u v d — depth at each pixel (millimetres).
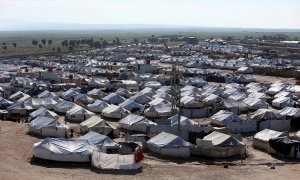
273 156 62750
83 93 113625
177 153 60625
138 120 76625
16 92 112688
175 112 84312
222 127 75125
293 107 98375
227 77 158250
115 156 54750
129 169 52156
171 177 49750
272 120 80375
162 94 107125
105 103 94312
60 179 46594
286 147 61938
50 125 70750
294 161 60344
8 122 82438
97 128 70938
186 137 69375
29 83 128125
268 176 51969
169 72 165375
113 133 71500
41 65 199750
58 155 54844
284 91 119438
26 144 64312
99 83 135125
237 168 55438
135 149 58969
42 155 55594
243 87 130875
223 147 60719
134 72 165250
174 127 70938
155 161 57844
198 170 53594
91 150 56625
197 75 163875
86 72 169500
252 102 100875
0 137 67812
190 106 98125
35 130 71562
